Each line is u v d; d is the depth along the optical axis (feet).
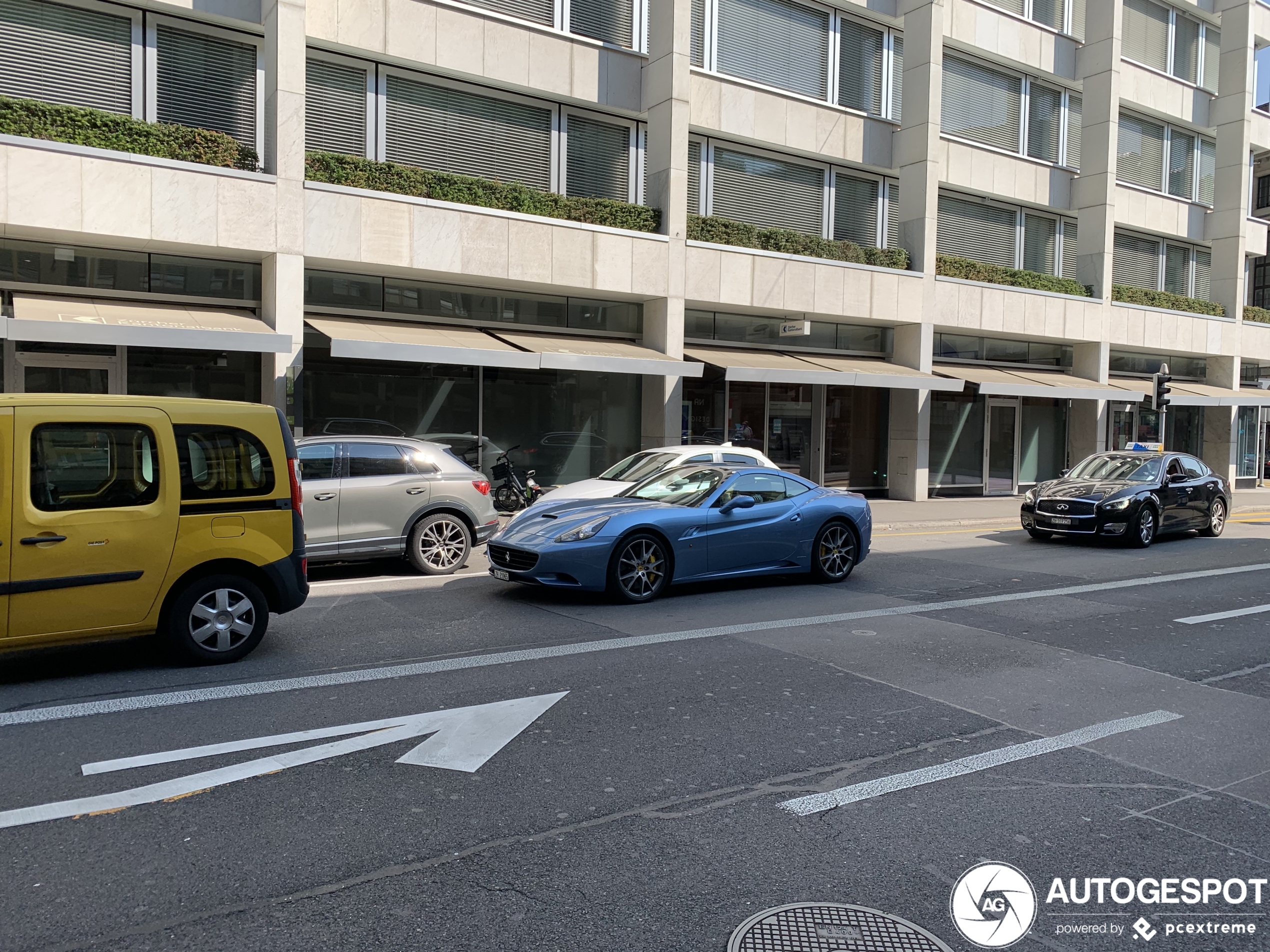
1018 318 75.56
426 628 25.14
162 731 16.48
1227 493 54.03
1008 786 14.84
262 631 21.58
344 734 16.53
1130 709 19.11
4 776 14.38
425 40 51.34
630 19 59.31
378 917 10.50
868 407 72.84
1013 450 82.28
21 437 18.48
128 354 44.52
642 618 26.89
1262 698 20.13
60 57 43.11
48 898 10.78
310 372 49.24
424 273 50.08
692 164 62.54
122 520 19.43
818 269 63.82
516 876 11.54
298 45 44.93
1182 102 92.32
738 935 10.28
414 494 33.53
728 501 31.24
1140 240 93.04
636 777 14.83
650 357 55.26
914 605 29.81
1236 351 96.22
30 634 18.57
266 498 21.36
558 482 58.03
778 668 21.53
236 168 44.34
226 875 11.40
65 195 39.58
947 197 76.28
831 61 68.44
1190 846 12.86
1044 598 31.63
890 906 11.04
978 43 74.28
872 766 15.56
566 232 53.26
